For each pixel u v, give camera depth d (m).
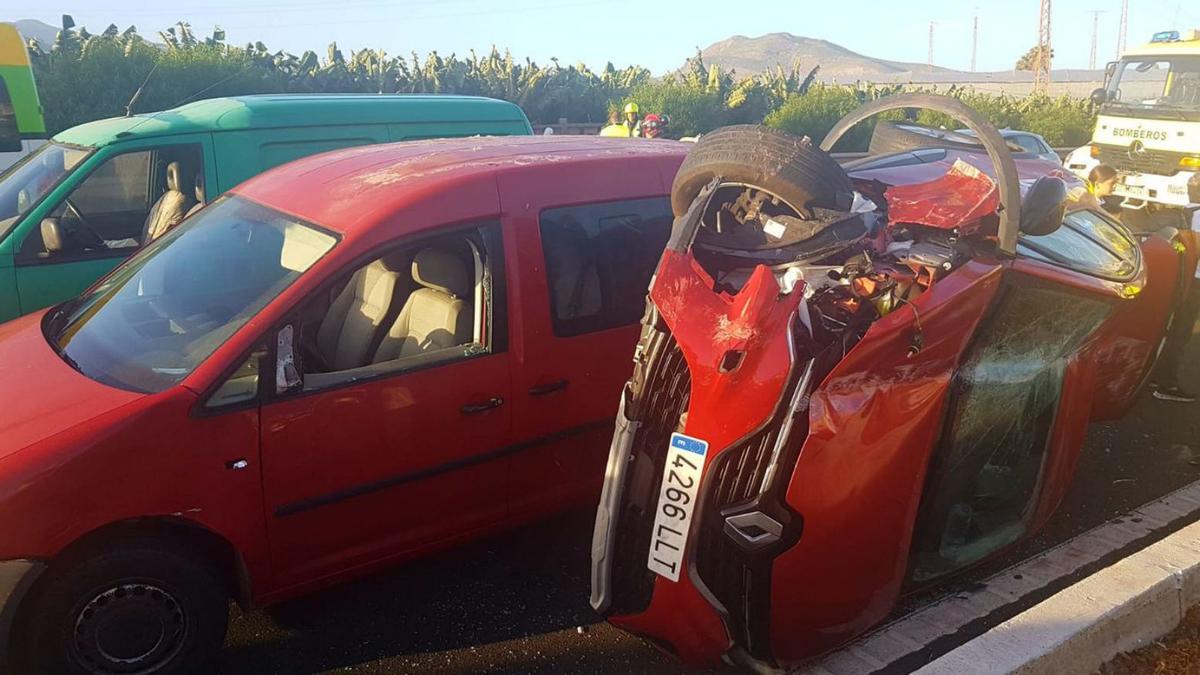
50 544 2.88
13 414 3.13
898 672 3.32
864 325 3.06
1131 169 16.44
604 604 3.18
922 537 3.45
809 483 2.92
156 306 3.69
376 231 3.52
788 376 2.83
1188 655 3.03
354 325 4.09
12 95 12.20
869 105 4.09
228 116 6.57
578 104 27.86
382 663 3.44
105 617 3.06
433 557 4.17
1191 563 3.27
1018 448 3.88
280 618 3.71
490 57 27.55
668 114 26.98
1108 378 5.04
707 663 3.12
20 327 4.06
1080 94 61.41
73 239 5.88
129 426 3.00
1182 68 15.80
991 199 3.57
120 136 6.19
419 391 3.54
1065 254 4.18
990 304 3.35
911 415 3.13
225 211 4.21
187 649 3.23
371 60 25.14
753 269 3.26
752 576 2.95
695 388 2.91
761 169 3.27
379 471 3.50
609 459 3.18
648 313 3.17
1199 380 6.45
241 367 3.21
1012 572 4.03
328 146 6.93
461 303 3.75
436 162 4.06
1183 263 5.59
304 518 3.38
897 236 3.51
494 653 3.51
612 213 4.15
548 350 3.85
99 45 19.28
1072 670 2.84
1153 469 5.09
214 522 3.17
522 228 3.83
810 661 3.35
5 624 2.86
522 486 3.92
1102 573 3.20
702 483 2.88
